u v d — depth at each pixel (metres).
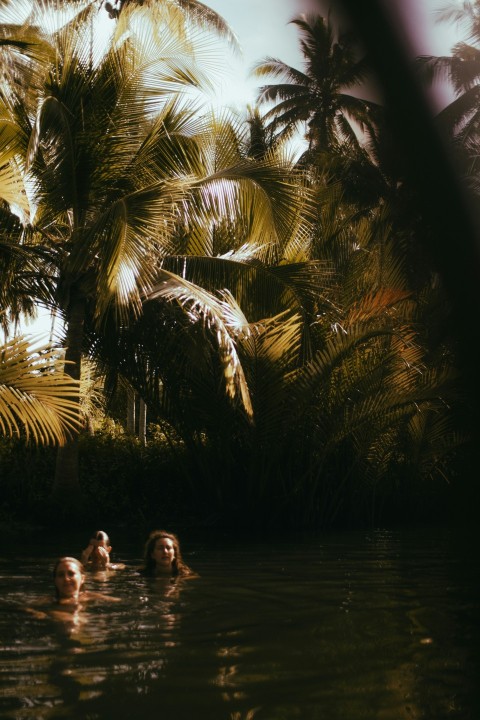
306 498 13.95
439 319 18.20
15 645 4.23
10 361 7.91
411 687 3.50
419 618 5.09
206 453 14.17
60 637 4.43
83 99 13.02
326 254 14.76
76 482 13.45
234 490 13.95
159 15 13.26
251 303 13.34
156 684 3.50
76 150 12.70
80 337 13.24
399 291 14.82
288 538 11.62
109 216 11.84
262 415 12.86
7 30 14.37
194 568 7.82
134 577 7.08
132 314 13.01
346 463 14.55
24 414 8.20
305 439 13.77
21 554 9.02
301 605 5.58
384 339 13.57
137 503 14.57
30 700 3.28
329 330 13.75
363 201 27.47
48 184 12.75
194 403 13.35
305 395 12.82
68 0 12.93
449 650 4.17
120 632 4.57
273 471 13.70
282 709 3.19
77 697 3.32
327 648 4.20
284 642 4.33
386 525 14.86
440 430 15.87
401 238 25.59
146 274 11.38
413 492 15.98
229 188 12.95
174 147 13.48
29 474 13.70
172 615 5.14
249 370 12.52
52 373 8.12
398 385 13.61
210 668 3.77
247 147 18.41
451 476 17.05
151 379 13.69
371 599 5.88
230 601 5.73
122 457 15.36
